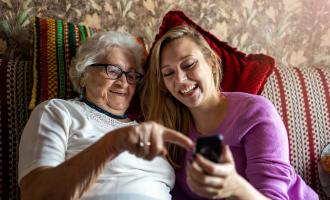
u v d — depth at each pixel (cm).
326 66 190
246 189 81
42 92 132
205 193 72
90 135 115
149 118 131
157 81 128
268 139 111
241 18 182
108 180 109
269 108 117
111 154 86
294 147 151
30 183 97
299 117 153
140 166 115
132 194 107
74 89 132
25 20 156
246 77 142
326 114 155
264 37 186
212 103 123
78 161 90
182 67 117
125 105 127
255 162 111
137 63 132
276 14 185
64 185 90
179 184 129
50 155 103
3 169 130
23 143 108
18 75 136
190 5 176
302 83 156
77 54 129
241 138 117
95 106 123
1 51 154
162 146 78
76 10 162
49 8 158
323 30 189
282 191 104
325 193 150
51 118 112
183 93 117
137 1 169
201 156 69
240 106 119
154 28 173
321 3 188
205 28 178
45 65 136
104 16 166
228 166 70
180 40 119
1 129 131
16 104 133
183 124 131
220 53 146
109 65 123
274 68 159
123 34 134
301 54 189
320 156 152
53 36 141
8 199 130
